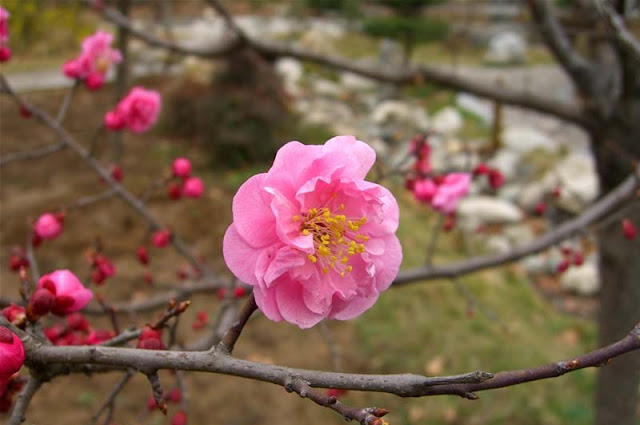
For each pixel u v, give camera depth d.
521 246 2.84
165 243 2.82
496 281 7.17
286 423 4.82
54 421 4.48
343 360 5.48
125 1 5.02
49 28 8.94
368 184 1.17
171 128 10.05
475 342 5.80
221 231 7.35
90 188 7.88
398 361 5.49
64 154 8.77
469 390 1.03
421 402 5.06
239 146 9.37
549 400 5.17
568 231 2.81
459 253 7.61
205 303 5.84
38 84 11.22
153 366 1.13
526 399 5.15
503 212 8.77
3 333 1.13
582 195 8.88
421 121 12.26
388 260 1.26
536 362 5.56
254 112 9.43
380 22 16.31
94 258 2.35
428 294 6.49
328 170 1.17
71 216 7.18
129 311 2.58
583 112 3.35
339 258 1.21
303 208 1.19
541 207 3.89
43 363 1.25
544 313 6.79
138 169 8.73
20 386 1.65
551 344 6.08
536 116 13.62
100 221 7.17
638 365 3.40
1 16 2.32
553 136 12.40
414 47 16.72
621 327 3.34
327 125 11.72
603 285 3.43
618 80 3.17
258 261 1.14
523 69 17.33
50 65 11.80
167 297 2.68
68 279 1.46
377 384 1.06
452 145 10.83
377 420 0.93
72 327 1.78
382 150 10.54
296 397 5.09
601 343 3.46
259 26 20.55
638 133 3.16
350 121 12.47
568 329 6.45
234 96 9.48
